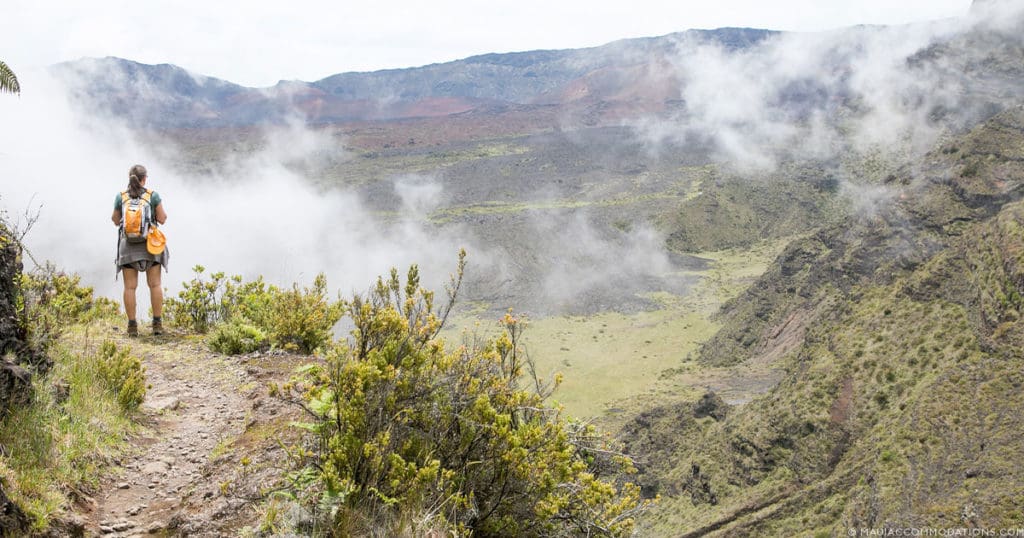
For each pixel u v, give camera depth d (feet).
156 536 13.19
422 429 14.30
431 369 14.74
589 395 451.12
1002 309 230.27
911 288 287.28
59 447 14.99
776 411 264.93
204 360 26.09
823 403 255.50
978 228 283.38
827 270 528.22
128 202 29.35
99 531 13.15
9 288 17.71
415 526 12.21
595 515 14.92
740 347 528.22
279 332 28.84
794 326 509.35
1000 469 162.91
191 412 20.36
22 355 17.22
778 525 210.79
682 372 498.69
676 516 254.27
